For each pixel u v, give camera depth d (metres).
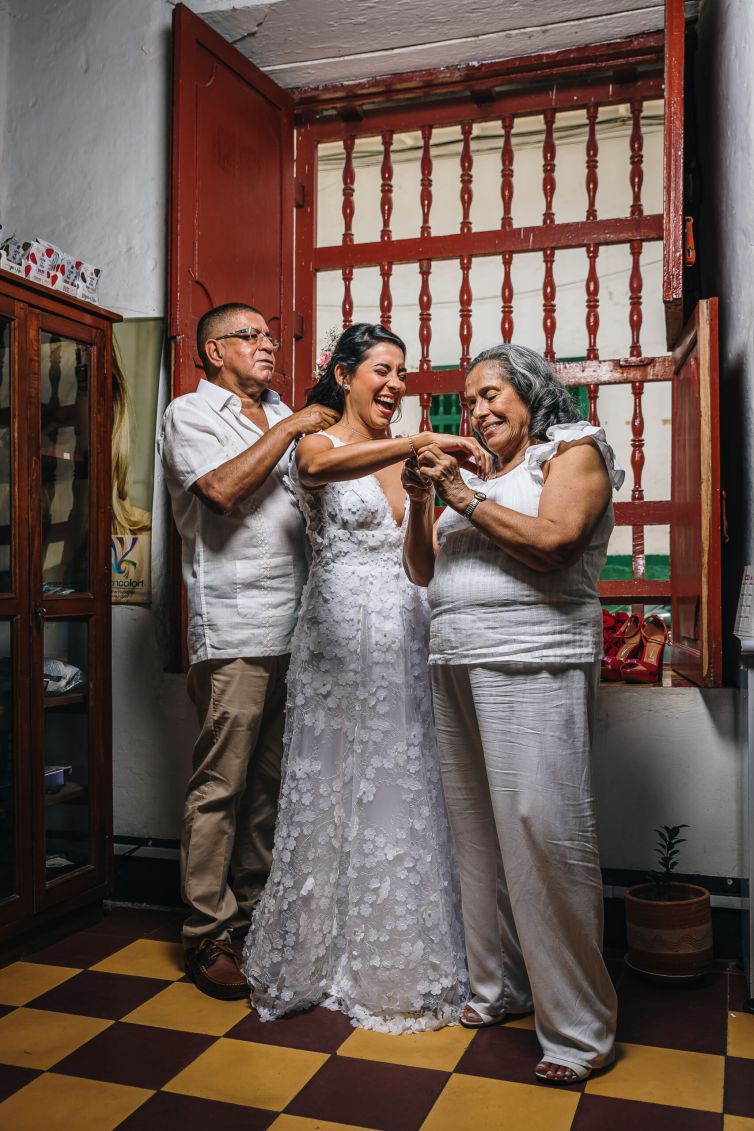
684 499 3.22
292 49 3.74
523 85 3.76
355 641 2.52
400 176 8.07
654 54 3.55
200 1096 2.07
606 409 7.99
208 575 2.77
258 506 2.77
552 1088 2.10
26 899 2.82
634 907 2.71
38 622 2.86
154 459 3.48
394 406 2.64
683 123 2.87
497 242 3.78
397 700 2.50
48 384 2.93
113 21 3.65
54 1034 2.37
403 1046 2.30
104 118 3.64
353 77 3.88
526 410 2.34
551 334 3.74
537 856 2.12
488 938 2.39
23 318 2.81
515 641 2.14
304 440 2.55
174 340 3.36
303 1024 2.42
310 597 2.61
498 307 8.23
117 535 3.50
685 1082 2.12
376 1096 2.07
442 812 2.57
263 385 2.94
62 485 2.99
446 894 2.53
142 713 3.45
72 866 3.05
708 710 2.90
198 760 2.81
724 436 3.16
